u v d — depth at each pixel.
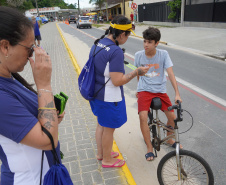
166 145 3.05
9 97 0.95
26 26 0.96
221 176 2.62
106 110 2.23
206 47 11.10
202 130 3.63
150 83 2.67
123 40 2.13
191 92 5.32
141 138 3.41
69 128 3.69
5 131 0.95
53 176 1.14
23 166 1.09
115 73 2.01
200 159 2.06
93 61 2.11
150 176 2.63
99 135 2.72
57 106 1.25
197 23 18.39
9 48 0.94
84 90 2.19
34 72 1.05
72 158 2.90
